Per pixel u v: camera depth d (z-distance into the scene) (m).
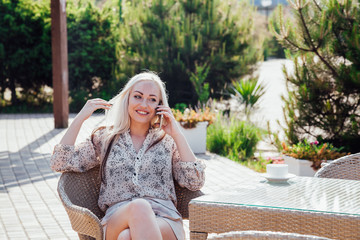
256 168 7.94
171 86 13.63
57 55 11.18
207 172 7.50
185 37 13.38
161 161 3.36
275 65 27.02
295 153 6.79
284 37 7.18
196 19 13.61
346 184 3.15
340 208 2.58
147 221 2.82
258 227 2.57
